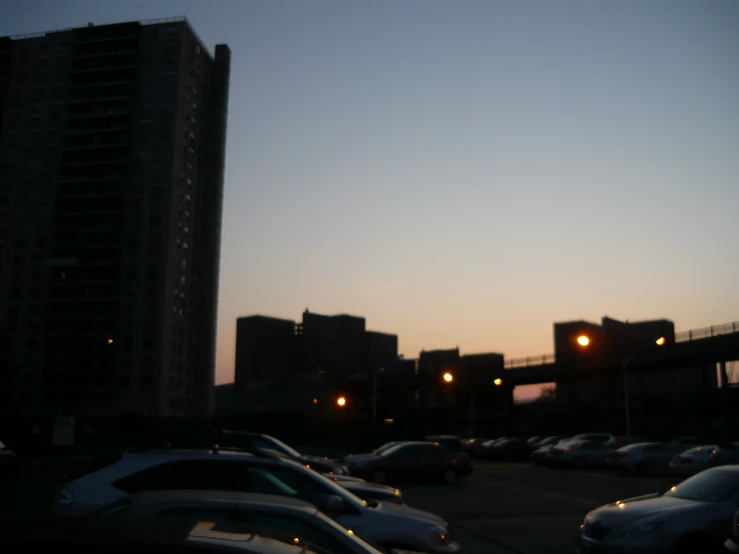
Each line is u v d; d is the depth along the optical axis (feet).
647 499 34.17
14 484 68.95
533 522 52.85
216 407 310.65
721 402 190.19
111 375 254.47
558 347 274.36
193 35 288.51
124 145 268.41
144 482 23.80
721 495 31.86
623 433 225.56
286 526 17.72
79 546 9.53
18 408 135.33
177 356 265.13
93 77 280.31
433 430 272.31
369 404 320.50
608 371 238.27
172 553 9.71
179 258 270.05
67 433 108.27
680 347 200.44
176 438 49.55
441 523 27.78
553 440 162.30
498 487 82.23
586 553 32.32
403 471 83.35
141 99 275.18
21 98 282.15
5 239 269.44
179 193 271.69
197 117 288.51
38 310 262.26
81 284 261.24
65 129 276.62
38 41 287.28
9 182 274.77
